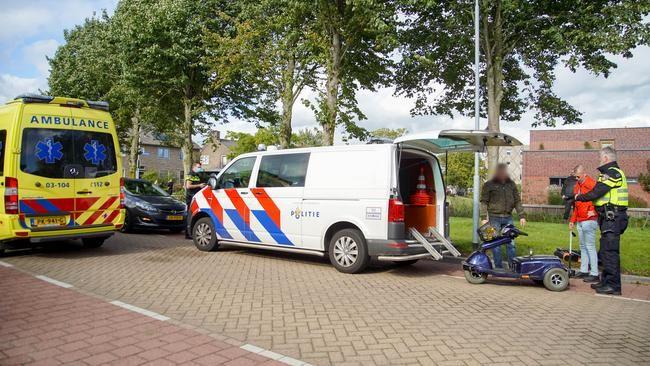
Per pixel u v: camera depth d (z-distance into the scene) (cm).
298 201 842
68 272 730
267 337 453
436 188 836
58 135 857
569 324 520
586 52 1429
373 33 1288
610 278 684
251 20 1562
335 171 809
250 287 661
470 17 1468
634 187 2936
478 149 880
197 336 447
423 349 429
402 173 866
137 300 575
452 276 808
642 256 913
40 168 828
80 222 877
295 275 759
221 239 962
